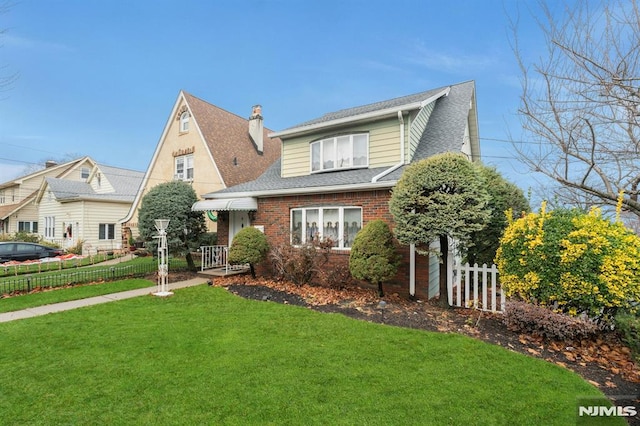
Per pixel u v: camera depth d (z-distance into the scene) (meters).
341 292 9.30
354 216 10.30
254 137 20.81
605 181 6.41
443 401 3.75
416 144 11.76
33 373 4.47
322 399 3.80
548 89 6.62
